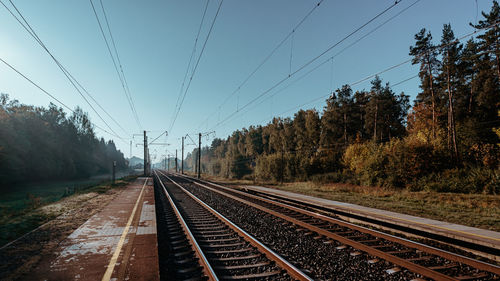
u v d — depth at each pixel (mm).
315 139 56781
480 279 5527
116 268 5457
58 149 53125
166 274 5520
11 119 38188
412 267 5793
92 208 13469
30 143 41781
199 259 6406
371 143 35156
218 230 9609
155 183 37625
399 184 27109
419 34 33844
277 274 5594
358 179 31969
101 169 86438
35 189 36719
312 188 27344
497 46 28781
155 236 7949
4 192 33250
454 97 37125
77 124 69312
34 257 6090
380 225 10672
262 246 6949
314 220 11484
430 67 34344
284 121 73000
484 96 31875
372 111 47562
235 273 5645
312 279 5004
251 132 85750
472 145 28953
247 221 11234
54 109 59844
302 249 7375
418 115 42375
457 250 7832
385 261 6422
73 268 5457
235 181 48062
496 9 28188
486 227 9289
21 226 9742
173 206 14633
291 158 47438
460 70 32906
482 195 18531
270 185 35156
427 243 8508
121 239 7609
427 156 26422
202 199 18672
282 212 13594
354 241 7570
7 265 5660
